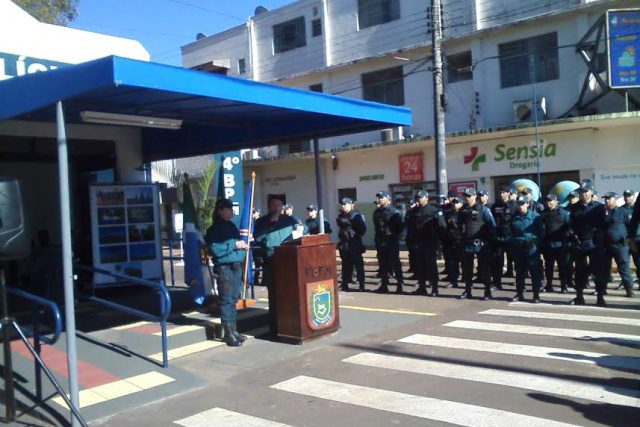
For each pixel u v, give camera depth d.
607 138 17.52
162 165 25.64
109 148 12.23
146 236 12.18
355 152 22.72
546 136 18.36
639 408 5.03
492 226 10.76
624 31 16.42
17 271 11.80
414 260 12.55
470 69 20.53
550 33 19.23
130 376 6.61
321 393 5.88
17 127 10.19
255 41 28.70
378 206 12.38
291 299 7.85
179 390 6.17
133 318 9.67
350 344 7.77
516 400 5.36
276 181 26.77
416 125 22.56
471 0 20.91
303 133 10.48
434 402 5.43
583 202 9.90
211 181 17.94
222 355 7.44
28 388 6.21
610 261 10.59
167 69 6.16
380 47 23.81
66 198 5.24
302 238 7.86
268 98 7.50
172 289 13.12
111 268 11.65
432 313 9.64
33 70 10.02
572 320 8.62
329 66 24.89
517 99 19.92
